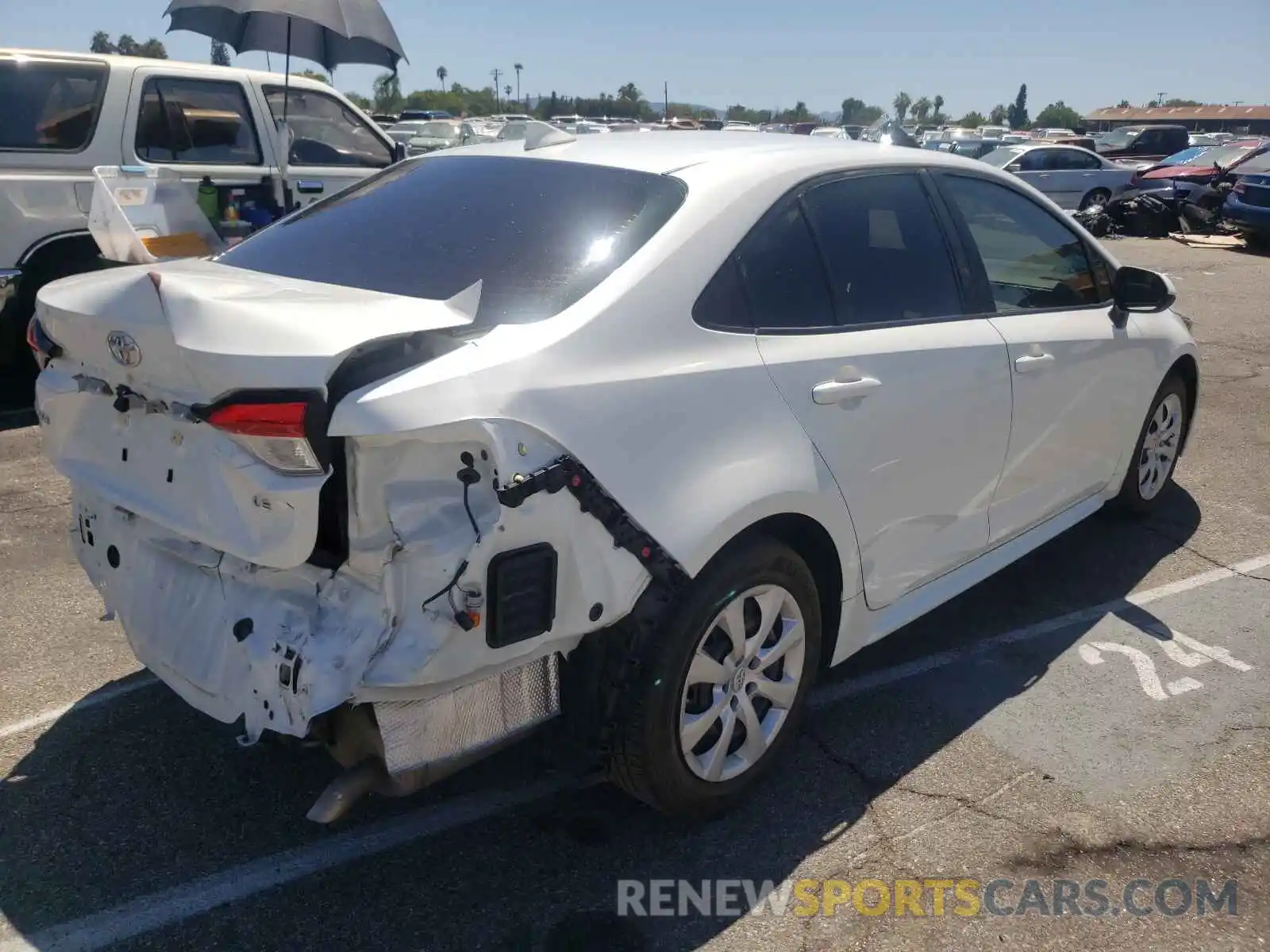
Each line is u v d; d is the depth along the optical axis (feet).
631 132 12.20
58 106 22.36
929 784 10.60
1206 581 15.38
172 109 23.97
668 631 8.83
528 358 8.09
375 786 8.00
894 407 10.68
